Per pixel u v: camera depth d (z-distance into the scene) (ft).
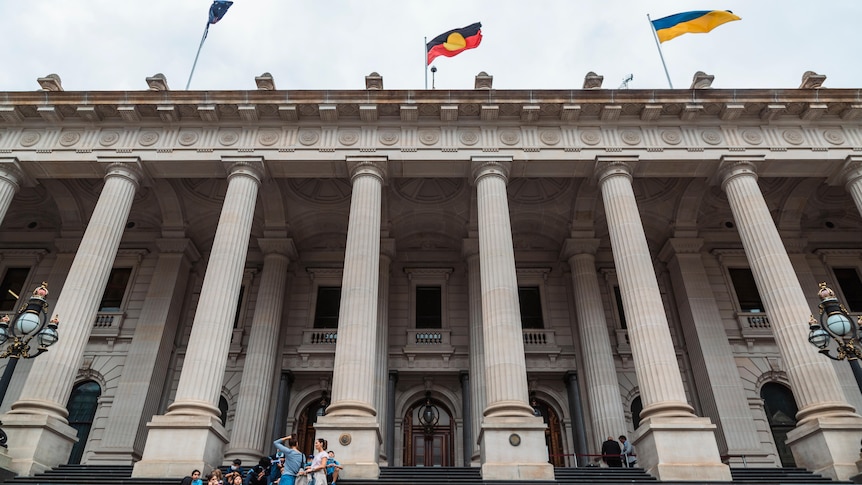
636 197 89.04
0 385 45.57
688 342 87.20
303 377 87.10
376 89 74.33
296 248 94.99
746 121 75.05
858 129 74.54
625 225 67.41
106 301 90.58
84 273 63.26
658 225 93.25
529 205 90.27
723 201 91.61
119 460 73.67
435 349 87.45
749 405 81.71
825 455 52.95
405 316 92.02
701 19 83.92
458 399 86.33
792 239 92.38
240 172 71.10
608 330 90.27
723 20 82.79
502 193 70.08
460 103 73.82
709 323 85.10
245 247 67.41
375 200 69.77
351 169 72.43
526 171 74.18
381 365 81.66
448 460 83.46
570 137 74.08
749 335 86.43
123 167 71.51
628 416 83.41
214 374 57.82
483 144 73.46
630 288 63.41
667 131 74.49
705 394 81.97
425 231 94.89
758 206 68.74
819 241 94.84
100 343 85.51
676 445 52.75
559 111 74.59
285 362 86.69
